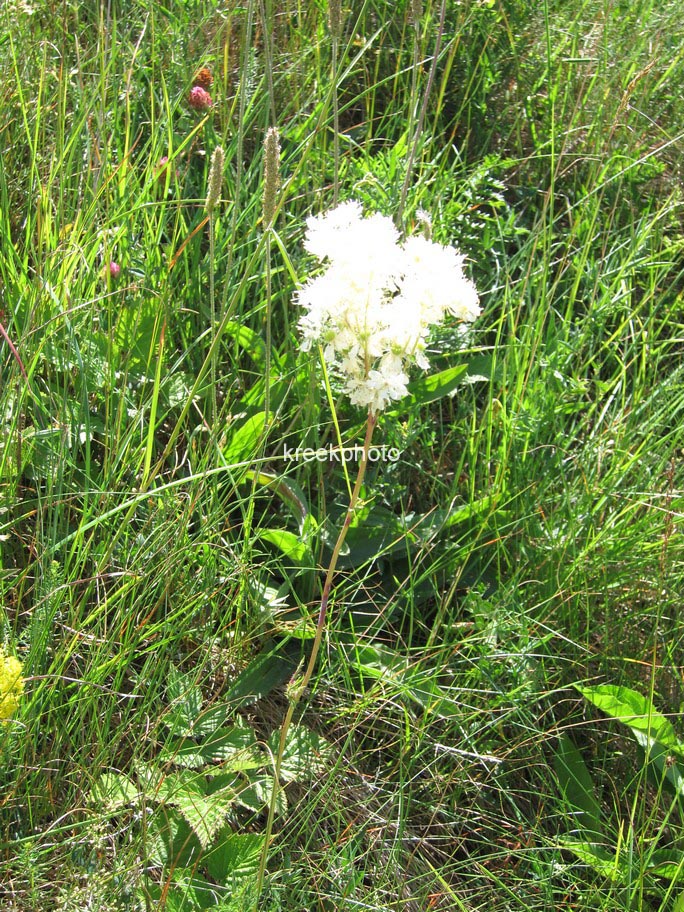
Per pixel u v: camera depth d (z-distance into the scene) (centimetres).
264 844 47
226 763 53
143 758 56
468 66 96
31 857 47
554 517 71
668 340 81
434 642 67
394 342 43
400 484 74
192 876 49
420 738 59
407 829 59
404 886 56
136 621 57
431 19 92
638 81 99
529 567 69
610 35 106
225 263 73
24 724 49
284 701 62
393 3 98
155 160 72
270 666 62
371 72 97
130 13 89
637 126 100
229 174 77
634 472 75
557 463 72
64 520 60
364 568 68
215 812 50
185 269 71
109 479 58
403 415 76
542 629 67
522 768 62
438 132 98
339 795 58
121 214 67
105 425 63
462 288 43
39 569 56
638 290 91
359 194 79
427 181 81
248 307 75
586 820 61
